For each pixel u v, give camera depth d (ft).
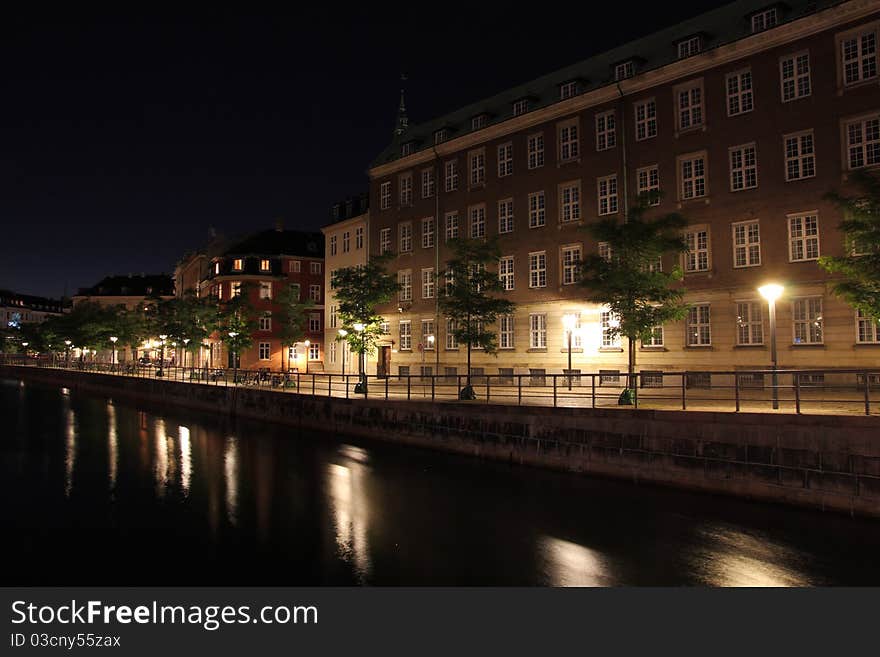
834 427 43.57
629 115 99.55
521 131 115.75
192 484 60.13
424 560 38.52
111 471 66.49
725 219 87.30
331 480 60.70
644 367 93.86
